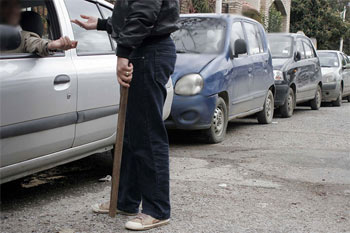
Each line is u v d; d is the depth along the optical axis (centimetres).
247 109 810
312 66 1209
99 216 381
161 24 327
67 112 404
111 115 462
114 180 339
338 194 467
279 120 1015
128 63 319
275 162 595
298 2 3123
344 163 599
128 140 349
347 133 841
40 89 373
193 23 780
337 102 1484
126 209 374
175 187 474
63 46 371
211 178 512
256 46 866
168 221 363
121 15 323
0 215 384
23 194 441
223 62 705
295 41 1138
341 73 1497
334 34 3272
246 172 541
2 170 351
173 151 650
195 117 650
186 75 652
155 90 335
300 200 444
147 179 349
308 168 568
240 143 718
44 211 396
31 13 408
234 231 360
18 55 366
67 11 434
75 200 427
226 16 793
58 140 398
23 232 349
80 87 418
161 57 333
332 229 371
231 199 440
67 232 348
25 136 363
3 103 341
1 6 347
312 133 830
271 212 407
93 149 457
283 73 1029
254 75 823
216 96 673
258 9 2073
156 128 342
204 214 396
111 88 460
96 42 465
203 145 695
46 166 401
